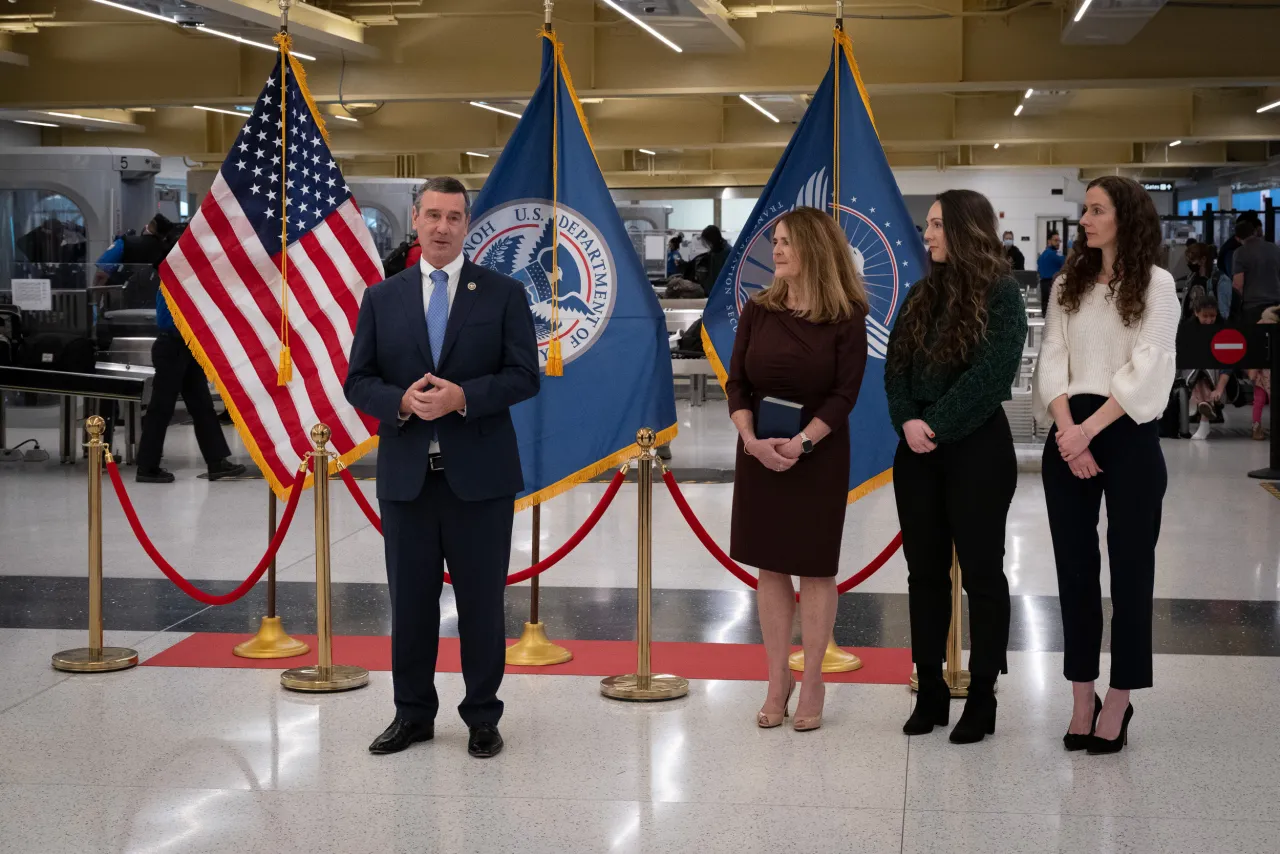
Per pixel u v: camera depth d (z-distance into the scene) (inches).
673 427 214.1
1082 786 156.0
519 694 194.4
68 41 684.1
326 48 627.8
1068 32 566.9
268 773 161.0
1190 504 356.5
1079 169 1408.7
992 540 168.2
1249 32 605.9
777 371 172.9
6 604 250.8
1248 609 244.7
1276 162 1095.0
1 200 685.9
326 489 195.0
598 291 213.0
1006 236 979.3
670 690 191.8
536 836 142.0
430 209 165.0
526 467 212.5
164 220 490.6
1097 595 166.9
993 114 900.0
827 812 148.4
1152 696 192.2
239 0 522.0
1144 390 157.6
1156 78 613.6
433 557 167.5
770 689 178.9
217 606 249.4
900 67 629.0
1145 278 159.6
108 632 229.9
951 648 195.5
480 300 165.6
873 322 210.2
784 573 173.2
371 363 167.2
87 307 441.4
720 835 142.1
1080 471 161.3
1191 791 154.3
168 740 173.0
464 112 945.5
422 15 621.3
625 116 925.2
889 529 331.0
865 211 210.7
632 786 156.6
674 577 277.7
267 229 214.5
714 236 631.2
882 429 209.9
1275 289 551.2
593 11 650.2
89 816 147.5
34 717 182.5
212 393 590.2
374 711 185.3
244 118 999.0
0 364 420.2
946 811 148.4
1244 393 609.6
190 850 138.5
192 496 376.8
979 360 163.8
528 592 263.1
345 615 242.2
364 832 143.1
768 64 641.6
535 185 212.8
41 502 365.4
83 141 992.2
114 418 486.0
